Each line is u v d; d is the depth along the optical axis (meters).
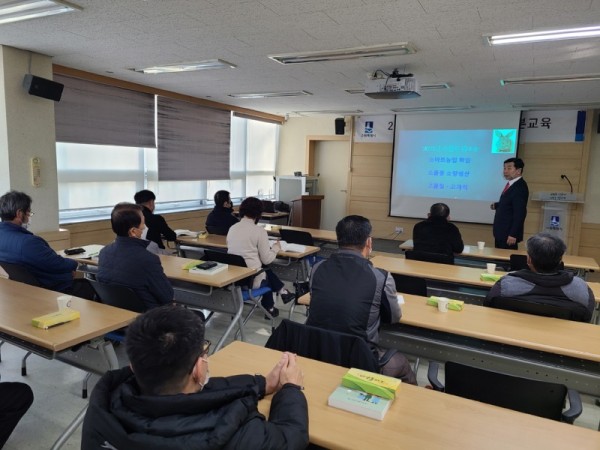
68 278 2.90
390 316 1.99
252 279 3.31
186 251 4.51
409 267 3.39
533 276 2.20
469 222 7.18
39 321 1.83
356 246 2.02
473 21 2.95
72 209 5.26
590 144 6.43
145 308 2.40
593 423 2.43
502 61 3.95
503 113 6.78
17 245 2.67
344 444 1.11
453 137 7.18
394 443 1.12
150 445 0.84
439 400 1.36
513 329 2.01
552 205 6.57
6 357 2.95
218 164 7.41
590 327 2.04
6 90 3.86
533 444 1.14
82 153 5.30
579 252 6.60
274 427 1.01
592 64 3.97
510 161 4.57
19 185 4.03
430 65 4.17
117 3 2.78
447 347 2.14
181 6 2.82
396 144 7.64
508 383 1.50
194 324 0.97
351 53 3.84
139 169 6.11
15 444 2.06
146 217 4.16
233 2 2.73
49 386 2.60
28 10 2.93
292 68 4.49
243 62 4.30
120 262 2.39
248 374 1.41
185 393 0.95
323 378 1.48
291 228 5.55
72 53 4.06
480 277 3.05
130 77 5.20
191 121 6.69
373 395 1.32
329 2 2.69
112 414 0.90
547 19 2.87
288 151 9.02
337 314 1.86
